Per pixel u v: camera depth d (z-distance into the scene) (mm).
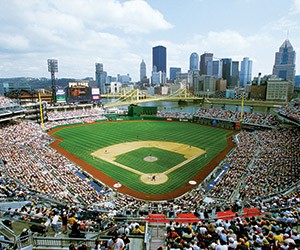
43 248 13609
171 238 16281
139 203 37000
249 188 38625
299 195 29844
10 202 24781
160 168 55094
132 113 131500
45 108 108188
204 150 70062
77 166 53750
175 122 120188
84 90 131125
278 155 53906
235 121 106688
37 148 61812
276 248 13430
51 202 28469
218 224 19297
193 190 42781
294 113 82375
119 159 61188
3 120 83062
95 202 35750
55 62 131875
